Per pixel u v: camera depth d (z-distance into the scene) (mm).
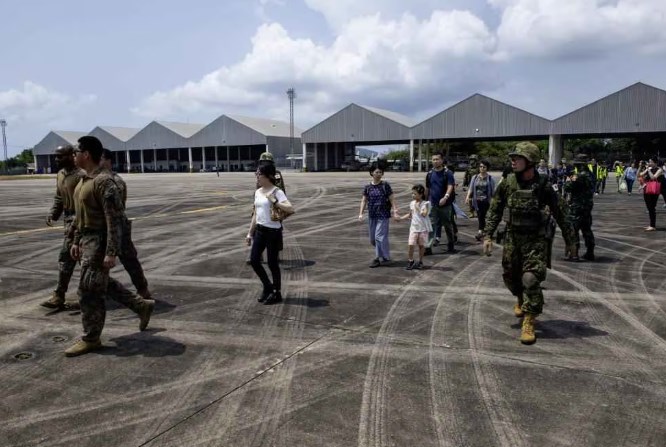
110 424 3307
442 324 5246
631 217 14977
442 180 9141
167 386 3854
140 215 16125
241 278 7328
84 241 4426
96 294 4469
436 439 3105
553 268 7883
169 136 90125
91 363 4297
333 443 3064
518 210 4746
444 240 10719
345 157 81688
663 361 4270
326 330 5086
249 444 3066
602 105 53406
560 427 3236
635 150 69688
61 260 5762
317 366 4207
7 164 113438
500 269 7820
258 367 4195
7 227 13359
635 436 3131
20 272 7789
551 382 3879
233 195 25906
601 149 82812
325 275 7492
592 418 3346
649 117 51188
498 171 59750
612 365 4188
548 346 4609
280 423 3305
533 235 4742
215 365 4242
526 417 3359
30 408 3529
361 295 6371
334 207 18828
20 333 5066
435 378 3961
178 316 5555
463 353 4461
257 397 3670
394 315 5551
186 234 11828
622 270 7719
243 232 12141
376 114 68500
